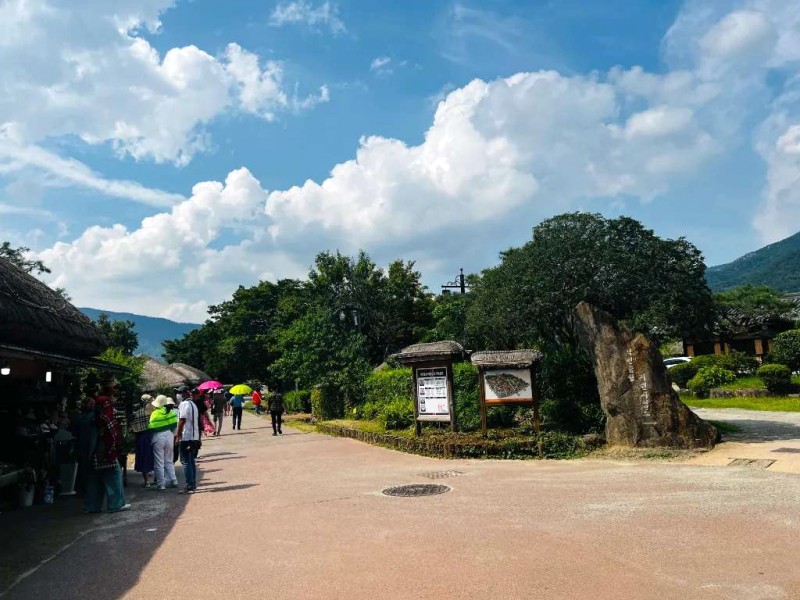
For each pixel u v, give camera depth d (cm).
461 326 2919
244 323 5953
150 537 734
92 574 596
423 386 1434
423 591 491
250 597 506
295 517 788
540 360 1370
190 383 3219
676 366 2936
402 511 782
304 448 1598
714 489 820
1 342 891
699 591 462
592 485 891
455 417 1380
